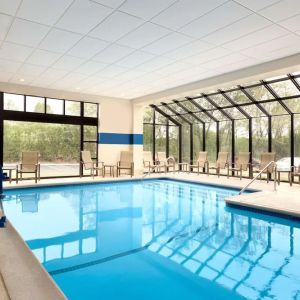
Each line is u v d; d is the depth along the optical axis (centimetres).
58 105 980
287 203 543
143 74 754
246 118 1014
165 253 354
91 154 1054
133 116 1127
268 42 532
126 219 512
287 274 297
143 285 274
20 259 287
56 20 442
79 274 294
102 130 1062
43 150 962
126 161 1063
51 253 349
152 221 500
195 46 552
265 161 896
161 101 1051
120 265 317
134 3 390
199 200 682
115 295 255
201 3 389
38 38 513
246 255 348
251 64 670
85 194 741
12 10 411
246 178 971
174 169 1179
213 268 312
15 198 671
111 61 643
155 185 904
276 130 936
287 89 796
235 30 478
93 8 404
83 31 482
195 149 1225
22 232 427
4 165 882
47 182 827
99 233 430
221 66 684
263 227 466
